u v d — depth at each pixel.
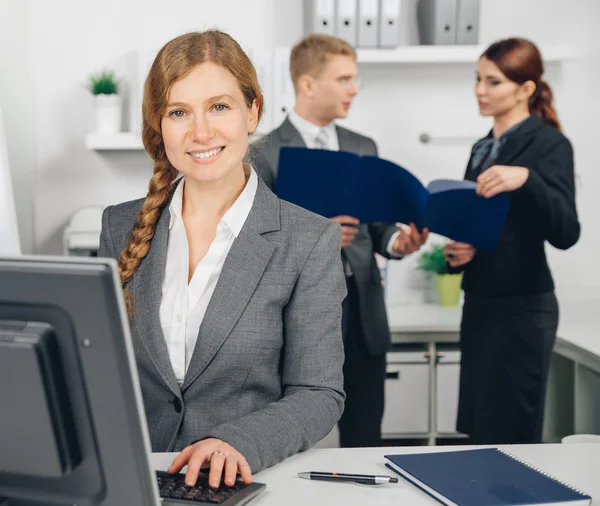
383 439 3.38
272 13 3.42
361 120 3.51
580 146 3.55
